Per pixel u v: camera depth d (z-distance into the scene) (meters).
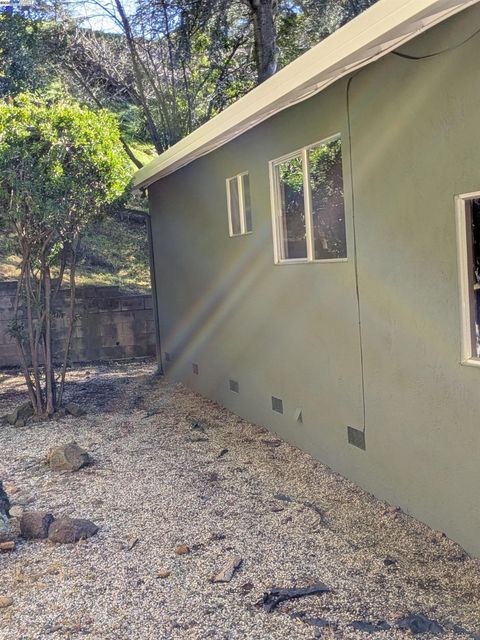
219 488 5.96
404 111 4.64
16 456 7.31
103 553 4.62
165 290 11.61
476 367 4.14
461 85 4.04
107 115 8.84
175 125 19.06
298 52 15.84
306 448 6.80
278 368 7.31
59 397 9.29
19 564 4.49
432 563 4.28
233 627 3.60
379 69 4.91
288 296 6.88
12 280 13.75
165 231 11.28
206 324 9.63
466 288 4.21
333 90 5.58
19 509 5.58
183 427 8.27
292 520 5.14
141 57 19.31
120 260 16.12
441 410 4.53
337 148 5.72
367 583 4.07
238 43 16.64
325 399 6.27
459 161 4.13
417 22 3.82
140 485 6.11
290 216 6.76
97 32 19.72
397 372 5.02
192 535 4.90
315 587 4.01
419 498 4.88
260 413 7.97
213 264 9.10
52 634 3.59
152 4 16.58
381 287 5.14
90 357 13.56
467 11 3.91
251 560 4.45
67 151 8.23
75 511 5.49
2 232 9.88
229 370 8.89
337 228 5.84
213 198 8.85
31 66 18.34
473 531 4.29
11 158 7.83
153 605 3.87
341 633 3.50
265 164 7.07
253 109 5.95
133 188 11.55
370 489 5.58
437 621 3.60
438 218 4.39
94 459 7.02
